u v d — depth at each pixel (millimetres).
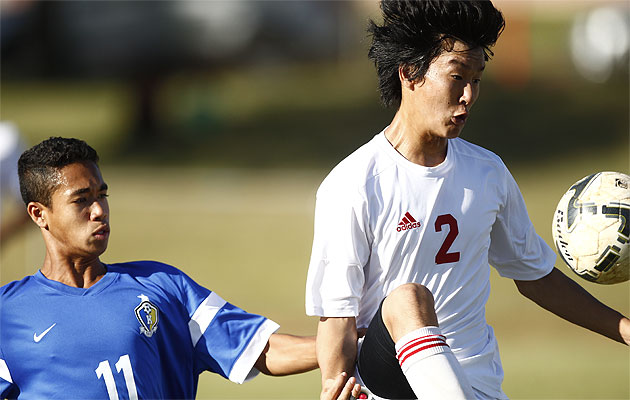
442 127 12195
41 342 12211
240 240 47906
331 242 12578
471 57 12031
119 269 13031
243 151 83125
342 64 107625
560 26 110625
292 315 33312
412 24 12133
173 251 45406
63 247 12570
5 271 38812
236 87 105125
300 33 87375
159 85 91625
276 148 83562
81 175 12445
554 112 85188
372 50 13016
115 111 104188
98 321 12359
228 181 69312
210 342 13125
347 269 12516
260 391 24281
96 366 12172
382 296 12922
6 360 12266
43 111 109188
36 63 113875
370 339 12242
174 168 77312
